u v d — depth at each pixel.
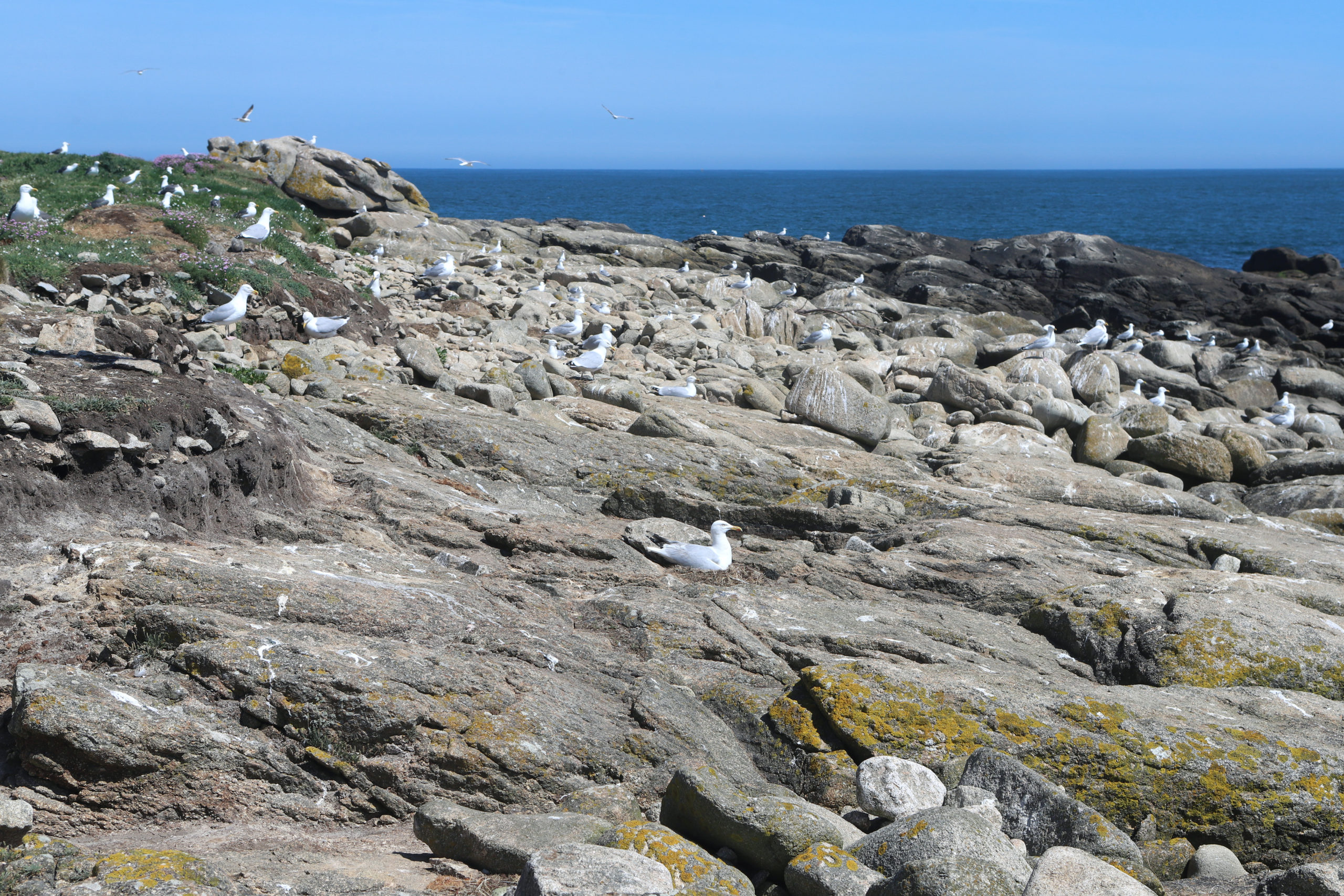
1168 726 8.13
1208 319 47.72
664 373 22.25
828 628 9.97
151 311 16.23
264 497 10.96
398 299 24.47
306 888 5.76
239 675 7.21
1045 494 15.68
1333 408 31.56
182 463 10.00
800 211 135.00
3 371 9.97
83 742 6.42
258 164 37.03
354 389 15.45
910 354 27.95
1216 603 10.32
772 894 6.42
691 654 9.52
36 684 6.57
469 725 7.35
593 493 14.19
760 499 14.73
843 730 8.19
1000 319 39.56
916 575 11.73
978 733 8.12
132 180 28.47
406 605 8.73
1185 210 143.12
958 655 9.76
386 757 7.20
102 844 6.23
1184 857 7.53
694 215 124.69
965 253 61.81
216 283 17.89
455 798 7.16
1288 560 12.38
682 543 11.76
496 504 12.99
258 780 6.96
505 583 10.29
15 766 6.64
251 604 8.12
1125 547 12.91
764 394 20.42
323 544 10.58
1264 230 106.00
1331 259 57.59
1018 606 11.35
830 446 17.78
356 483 12.23
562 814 6.82
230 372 14.83
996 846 6.12
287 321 18.23
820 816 6.76
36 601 7.87
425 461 14.02
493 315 25.91
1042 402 21.23
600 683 8.70
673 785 7.08
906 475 15.98
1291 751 7.92
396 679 7.43
